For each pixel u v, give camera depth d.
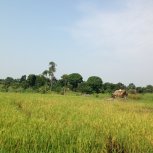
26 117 18.30
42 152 12.11
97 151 12.88
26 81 80.25
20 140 12.74
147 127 17.61
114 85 87.94
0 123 15.48
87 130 15.06
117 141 14.23
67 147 12.59
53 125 15.62
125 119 20.25
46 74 82.12
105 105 32.75
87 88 82.69
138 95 60.38
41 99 34.88
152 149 13.78
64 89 77.88
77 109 25.78
